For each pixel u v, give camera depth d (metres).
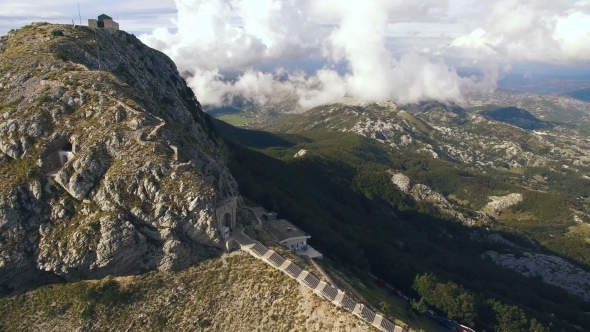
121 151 95.56
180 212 90.25
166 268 89.94
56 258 86.44
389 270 139.50
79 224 88.75
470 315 116.25
